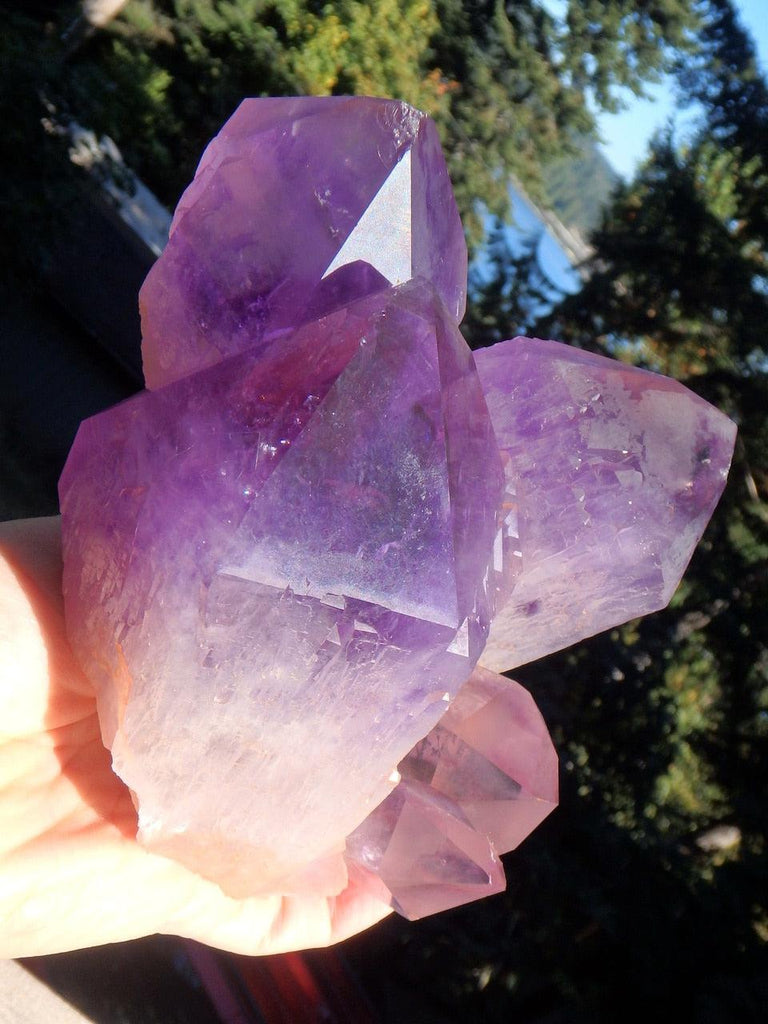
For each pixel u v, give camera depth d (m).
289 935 0.20
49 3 1.24
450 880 0.18
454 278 0.16
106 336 1.26
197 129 1.32
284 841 0.16
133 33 1.27
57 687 0.17
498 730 0.18
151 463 0.14
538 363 0.17
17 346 1.16
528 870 0.62
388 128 0.15
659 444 0.17
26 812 0.17
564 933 0.63
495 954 0.61
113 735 0.15
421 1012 0.63
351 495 0.13
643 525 0.17
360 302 0.13
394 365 0.13
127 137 1.20
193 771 0.15
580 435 0.17
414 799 0.18
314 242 0.15
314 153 0.15
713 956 0.64
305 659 0.14
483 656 0.19
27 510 0.85
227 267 0.15
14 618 0.17
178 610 0.14
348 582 0.13
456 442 0.13
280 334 0.14
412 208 0.15
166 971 0.57
